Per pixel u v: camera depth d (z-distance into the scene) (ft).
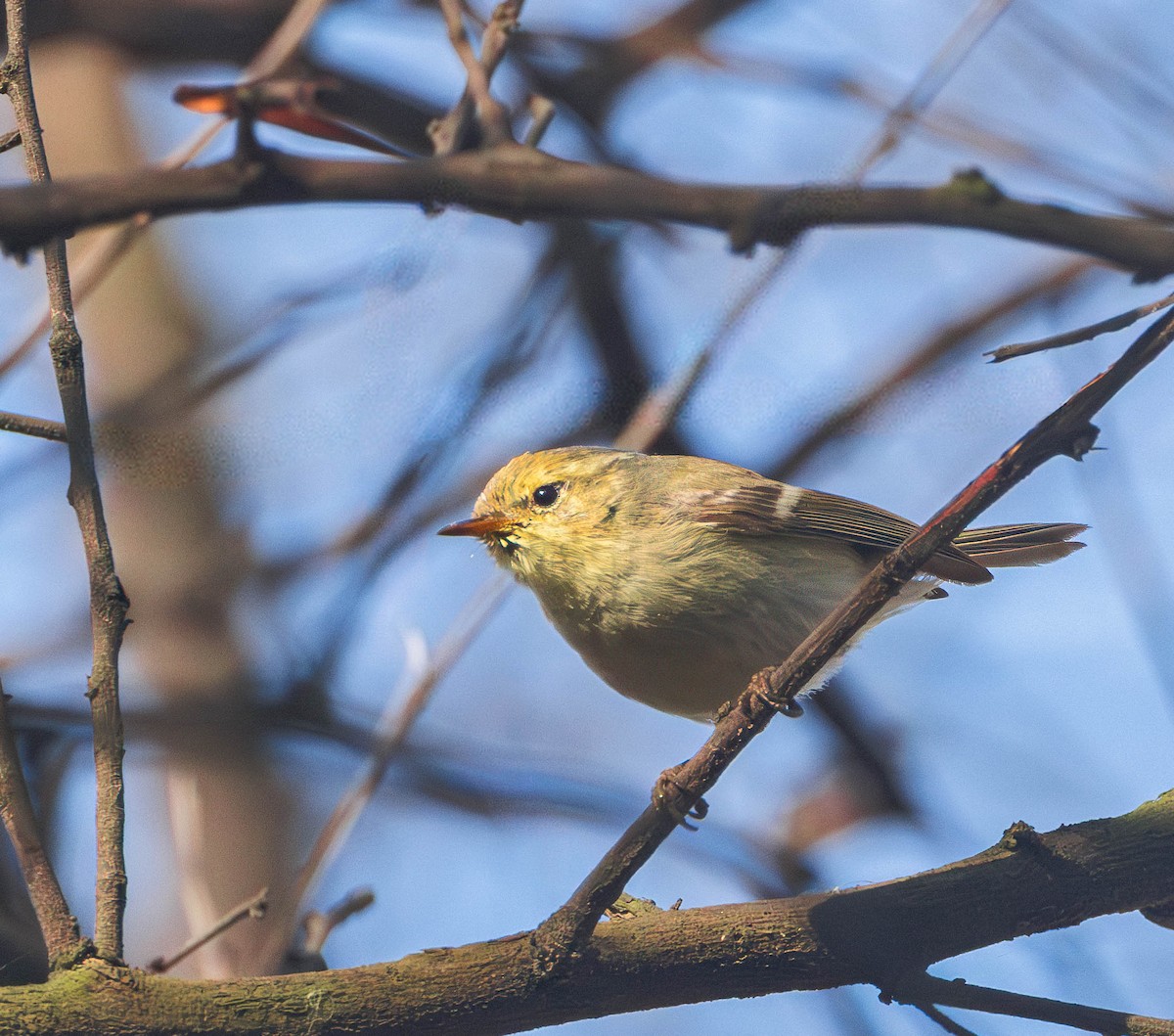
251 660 39.01
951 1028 19.85
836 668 29.58
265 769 38.11
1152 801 21.59
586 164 12.78
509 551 29.58
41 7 40.04
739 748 19.31
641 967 19.85
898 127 19.76
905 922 20.25
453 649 29.50
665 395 28.40
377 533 38.78
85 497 19.15
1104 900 20.59
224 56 41.11
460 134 15.62
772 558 28.71
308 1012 18.48
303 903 27.94
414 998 18.90
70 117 41.98
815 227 12.87
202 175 12.07
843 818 40.65
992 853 21.12
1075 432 17.65
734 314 26.32
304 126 15.01
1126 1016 19.19
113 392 39.42
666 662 28.43
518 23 16.39
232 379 30.66
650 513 28.53
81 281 25.23
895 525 30.12
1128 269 13.12
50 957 18.17
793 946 20.16
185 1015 18.01
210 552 39.68
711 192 12.78
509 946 19.51
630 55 38.55
